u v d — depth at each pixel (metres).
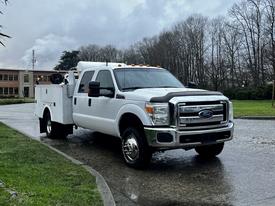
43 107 12.77
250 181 7.34
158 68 10.31
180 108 7.84
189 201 6.24
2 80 101.81
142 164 8.29
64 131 12.19
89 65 12.11
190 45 91.12
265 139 12.41
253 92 60.69
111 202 5.83
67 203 5.48
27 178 6.69
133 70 9.75
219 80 81.06
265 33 73.44
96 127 9.93
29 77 104.00
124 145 8.71
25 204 5.23
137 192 6.75
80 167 7.96
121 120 8.83
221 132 8.34
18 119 20.77
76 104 10.89
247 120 19.97
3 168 7.38
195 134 7.96
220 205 6.03
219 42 92.94
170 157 9.66
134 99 8.41
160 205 6.07
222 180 7.44
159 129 7.83
